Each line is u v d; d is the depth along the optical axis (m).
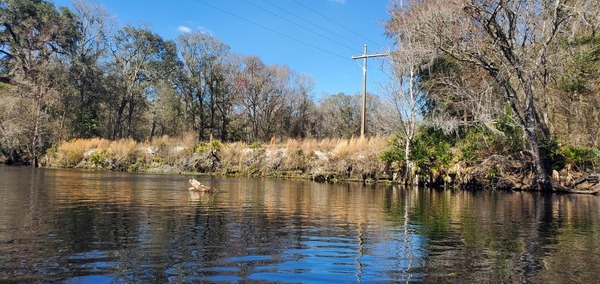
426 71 18.52
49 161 26.80
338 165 19.20
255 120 40.81
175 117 41.22
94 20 37.16
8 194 8.80
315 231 5.33
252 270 3.49
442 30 14.52
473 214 7.49
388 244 4.64
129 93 39.09
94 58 37.28
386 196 11.12
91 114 34.97
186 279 3.20
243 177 20.09
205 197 9.25
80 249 4.03
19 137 26.81
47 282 3.04
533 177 14.66
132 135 44.50
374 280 3.31
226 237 4.78
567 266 3.82
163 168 23.66
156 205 7.47
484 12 14.17
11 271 3.28
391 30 20.02
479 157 15.80
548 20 14.61
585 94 17.69
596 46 16.20
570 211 8.22
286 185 14.64
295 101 42.38
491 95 15.34
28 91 28.97
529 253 4.32
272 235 4.98
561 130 18.72
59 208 6.77
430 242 4.79
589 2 15.12
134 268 3.45
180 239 4.59
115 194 9.27
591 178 14.01
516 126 15.25
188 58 38.81
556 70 15.73
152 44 41.03
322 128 45.56
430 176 16.08
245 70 39.91
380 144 19.06
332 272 3.50
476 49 14.59
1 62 32.81
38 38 31.61
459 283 3.27
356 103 46.12
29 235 4.61
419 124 17.09
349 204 8.74
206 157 23.17
